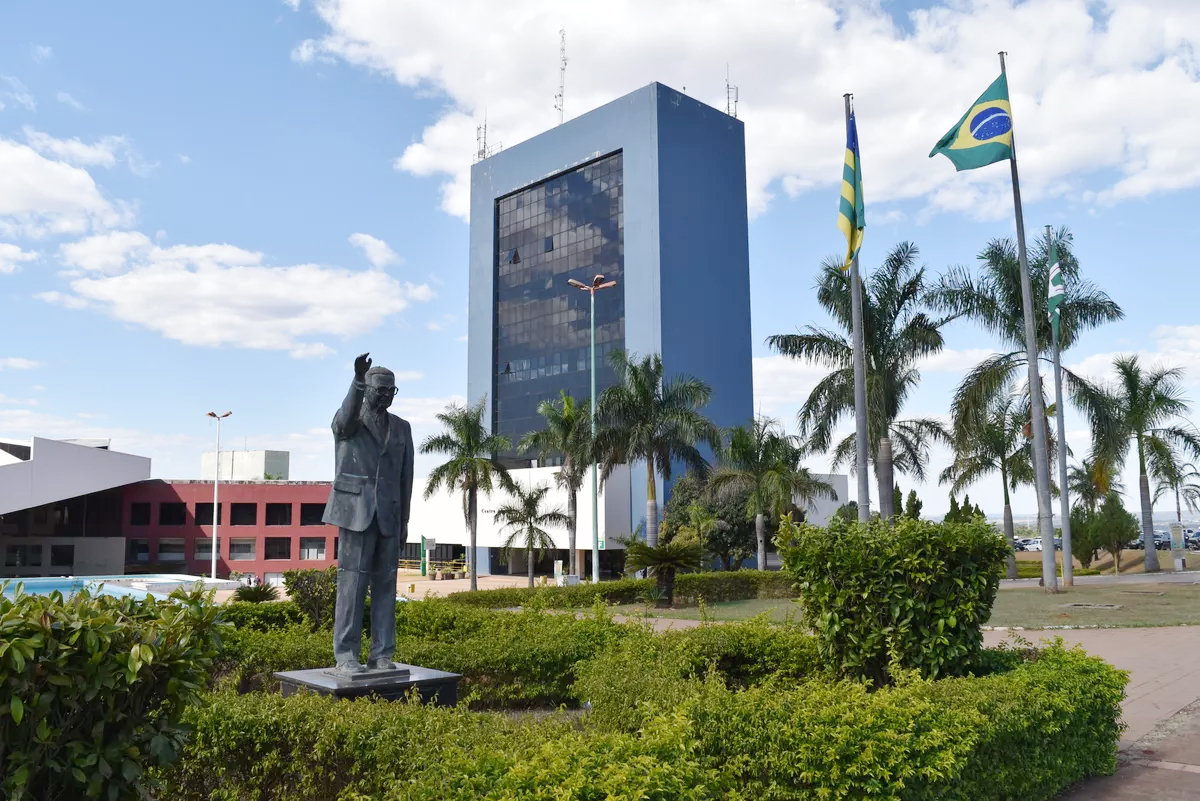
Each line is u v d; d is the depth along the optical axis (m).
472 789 4.00
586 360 62.44
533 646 9.80
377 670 8.02
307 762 5.35
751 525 46.31
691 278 59.97
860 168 20.09
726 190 63.66
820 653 8.02
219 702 5.73
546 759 4.22
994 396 30.11
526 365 67.00
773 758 5.08
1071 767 6.49
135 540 60.53
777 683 8.12
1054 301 28.20
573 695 8.98
